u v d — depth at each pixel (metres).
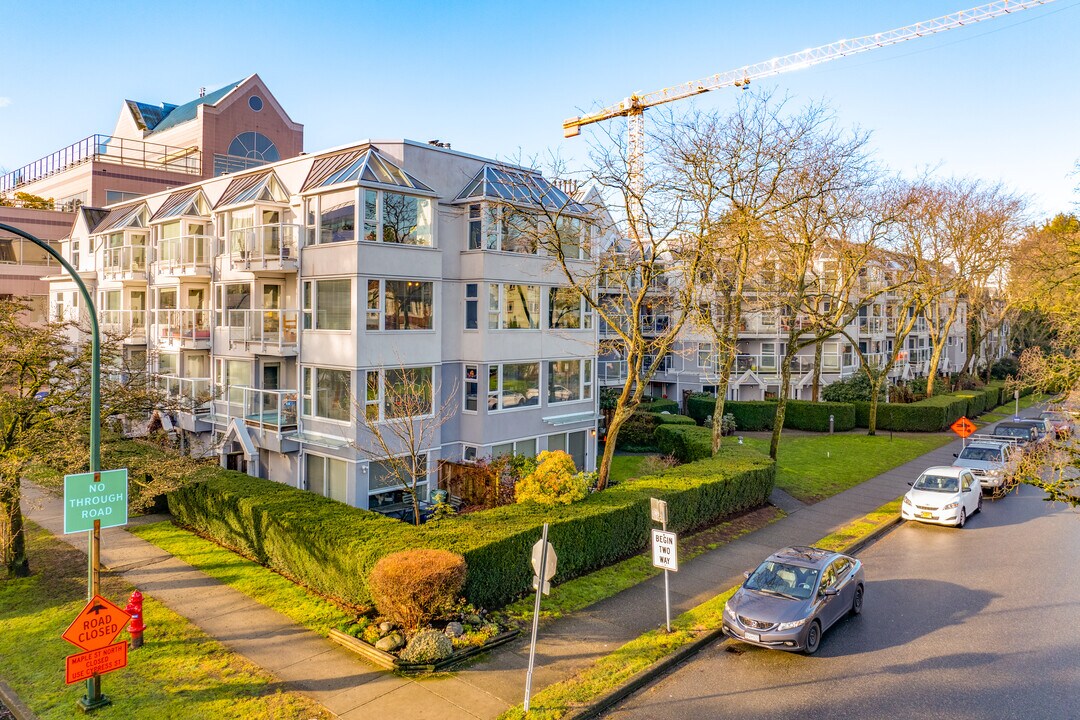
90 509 11.05
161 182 43.16
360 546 13.66
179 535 18.80
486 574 13.71
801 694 10.99
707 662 12.16
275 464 23.12
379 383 20.50
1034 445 21.98
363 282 20.11
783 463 29.38
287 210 23.61
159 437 22.52
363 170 20.23
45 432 15.52
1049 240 39.72
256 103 46.22
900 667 11.86
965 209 38.91
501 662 11.78
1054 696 10.82
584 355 26.64
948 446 34.97
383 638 12.14
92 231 35.12
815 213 27.83
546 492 17.17
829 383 46.72
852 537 19.44
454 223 23.11
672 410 39.34
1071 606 14.49
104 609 10.27
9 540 15.71
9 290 40.22
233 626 13.09
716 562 17.20
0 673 11.42
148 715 10.11
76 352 21.83
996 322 51.09
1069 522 21.56
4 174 53.56
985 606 14.58
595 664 11.72
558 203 24.92
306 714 10.12
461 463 21.86
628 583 15.63
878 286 42.06
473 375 23.12
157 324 28.55
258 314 23.25
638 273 24.06
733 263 24.50
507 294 23.72
